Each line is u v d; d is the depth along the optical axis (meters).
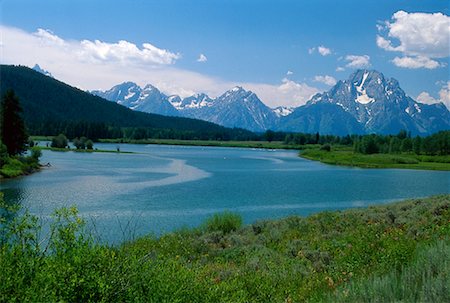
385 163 125.62
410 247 10.19
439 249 8.55
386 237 12.88
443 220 15.58
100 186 54.66
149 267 7.68
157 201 43.69
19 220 7.38
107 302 6.54
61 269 6.39
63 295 6.12
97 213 35.84
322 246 14.08
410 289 6.81
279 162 122.69
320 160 135.50
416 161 130.25
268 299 8.84
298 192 54.78
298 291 8.91
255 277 9.80
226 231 21.56
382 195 54.31
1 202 7.84
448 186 66.25
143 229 29.47
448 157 146.62
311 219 21.78
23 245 7.11
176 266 8.62
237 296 8.25
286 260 12.35
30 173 68.94
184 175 73.19
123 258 7.48
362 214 21.16
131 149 179.00
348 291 7.18
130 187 54.50
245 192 52.97
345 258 11.50
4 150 68.31
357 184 67.06
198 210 38.94
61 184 55.56
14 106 81.38
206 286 8.19
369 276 8.29
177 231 21.16
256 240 17.70
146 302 6.91
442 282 6.60
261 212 39.44
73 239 7.29
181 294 7.35
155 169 83.50
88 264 6.80
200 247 16.25
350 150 199.50
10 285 5.97
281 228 20.11
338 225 19.06
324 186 62.72
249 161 122.56
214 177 71.50
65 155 119.56
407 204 21.97
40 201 41.47
